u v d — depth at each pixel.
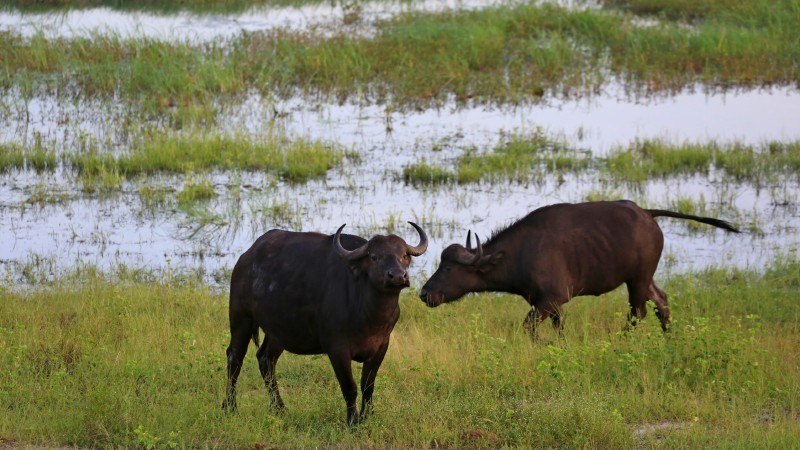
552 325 40.44
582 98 80.25
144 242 53.19
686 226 55.59
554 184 62.03
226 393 31.78
